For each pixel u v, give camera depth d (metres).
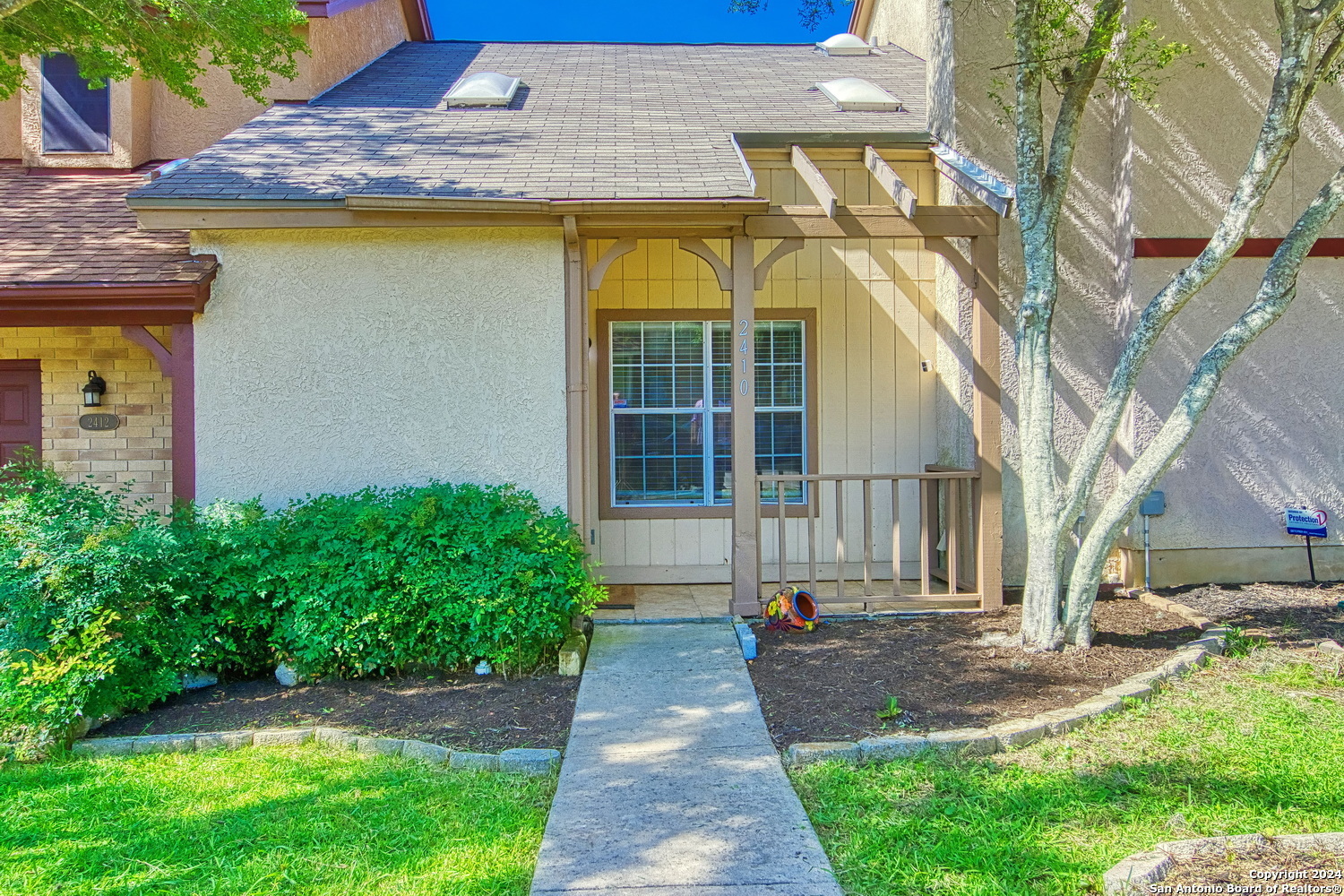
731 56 10.91
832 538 7.81
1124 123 7.03
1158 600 6.48
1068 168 5.28
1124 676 4.89
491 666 5.30
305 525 5.48
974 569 6.85
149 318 5.93
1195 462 7.07
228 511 5.50
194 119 8.85
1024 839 3.24
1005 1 7.20
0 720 4.21
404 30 11.59
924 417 7.81
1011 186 7.22
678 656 5.50
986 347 6.42
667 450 7.80
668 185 6.06
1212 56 6.95
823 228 6.23
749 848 3.20
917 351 7.80
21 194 7.66
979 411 6.43
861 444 7.79
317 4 8.54
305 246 6.09
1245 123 6.98
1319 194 4.76
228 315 6.05
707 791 3.67
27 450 6.00
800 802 3.58
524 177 6.19
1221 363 4.91
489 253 6.14
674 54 11.12
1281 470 7.12
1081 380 7.20
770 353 7.78
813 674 5.09
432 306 6.14
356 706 4.81
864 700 4.64
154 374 7.30
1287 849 2.95
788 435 7.84
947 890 2.94
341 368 6.11
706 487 7.81
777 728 4.36
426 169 6.33
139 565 4.69
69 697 4.25
